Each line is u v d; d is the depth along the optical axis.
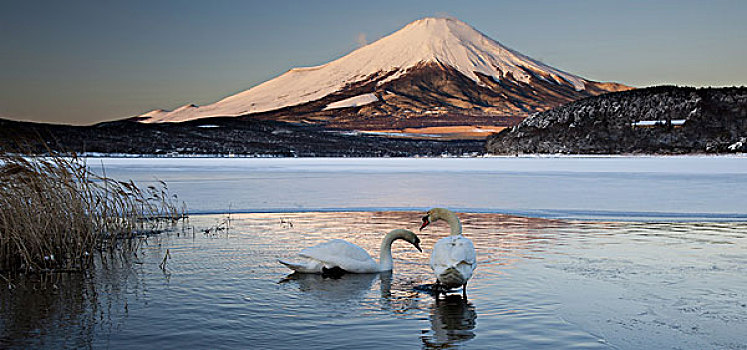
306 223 13.77
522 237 11.55
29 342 5.64
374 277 8.23
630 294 7.23
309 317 6.40
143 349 5.44
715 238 11.41
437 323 6.16
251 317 6.41
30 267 8.73
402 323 6.18
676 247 10.41
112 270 8.71
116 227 11.24
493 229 12.70
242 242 11.05
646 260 9.20
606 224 13.59
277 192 23.08
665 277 8.10
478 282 7.82
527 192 23.05
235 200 19.84
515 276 8.13
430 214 8.63
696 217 15.03
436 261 7.10
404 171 41.84
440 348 5.42
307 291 7.47
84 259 9.51
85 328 6.05
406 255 9.77
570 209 16.98
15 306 6.83
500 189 24.52
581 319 6.29
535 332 5.88
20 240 8.95
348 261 8.30
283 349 5.44
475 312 6.54
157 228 13.00
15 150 10.09
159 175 35.22
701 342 5.68
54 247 9.63
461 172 39.78
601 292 7.30
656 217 15.08
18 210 9.60
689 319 6.34
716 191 22.88
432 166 52.47
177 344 5.59
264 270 8.68
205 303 6.93
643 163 56.62
